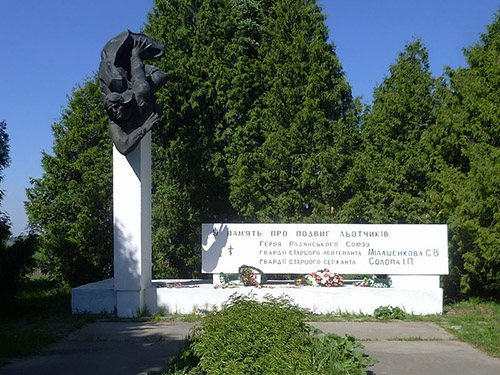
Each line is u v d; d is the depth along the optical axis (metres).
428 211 15.30
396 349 8.34
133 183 11.61
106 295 11.88
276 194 16.22
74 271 18.80
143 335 9.49
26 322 11.02
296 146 15.89
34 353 8.17
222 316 6.01
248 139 16.27
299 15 16.88
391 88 17.22
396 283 12.30
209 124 17.08
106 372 7.03
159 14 17.73
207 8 17.12
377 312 11.34
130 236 11.56
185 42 16.91
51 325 10.61
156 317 11.25
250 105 16.66
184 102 16.53
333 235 12.44
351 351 6.93
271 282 13.18
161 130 17.05
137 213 11.59
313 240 12.45
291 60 16.55
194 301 11.82
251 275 12.25
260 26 18.41
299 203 15.91
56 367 7.32
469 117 13.55
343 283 12.91
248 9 19.27
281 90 16.38
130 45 11.95
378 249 12.34
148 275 12.22
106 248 19.06
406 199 15.36
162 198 16.34
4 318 11.53
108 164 18.61
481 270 12.74
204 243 12.59
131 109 11.26
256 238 12.51
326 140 16.12
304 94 16.20
